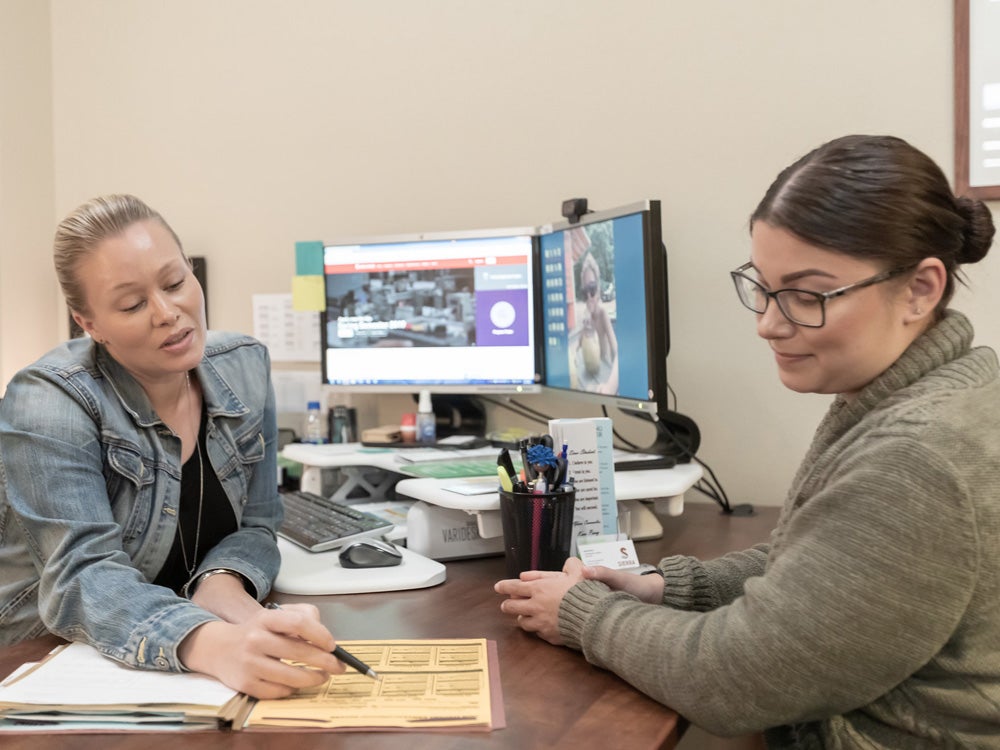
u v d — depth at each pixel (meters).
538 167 1.92
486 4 1.95
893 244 0.72
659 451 1.64
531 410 1.96
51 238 2.50
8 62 2.36
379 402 2.12
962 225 0.77
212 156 2.30
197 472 1.17
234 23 2.25
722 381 1.75
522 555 1.13
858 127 1.63
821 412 1.68
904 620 0.68
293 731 0.76
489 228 1.99
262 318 2.25
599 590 0.92
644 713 0.78
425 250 1.87
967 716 0.72
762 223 0.77
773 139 1.69
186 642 0.86
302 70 2.18
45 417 1.01
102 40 2.41
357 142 2.12
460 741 0.73
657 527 1.43
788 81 1.68
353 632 1.00
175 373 1.11
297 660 0.82
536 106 1.91
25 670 0.87
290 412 2.22
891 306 0.74
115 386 1.08
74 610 0.95
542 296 1.78
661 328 1.40
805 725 0.83
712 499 1.77
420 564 1.24
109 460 1.06
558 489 1.13
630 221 1.45
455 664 0.89
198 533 1.17
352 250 1.93
